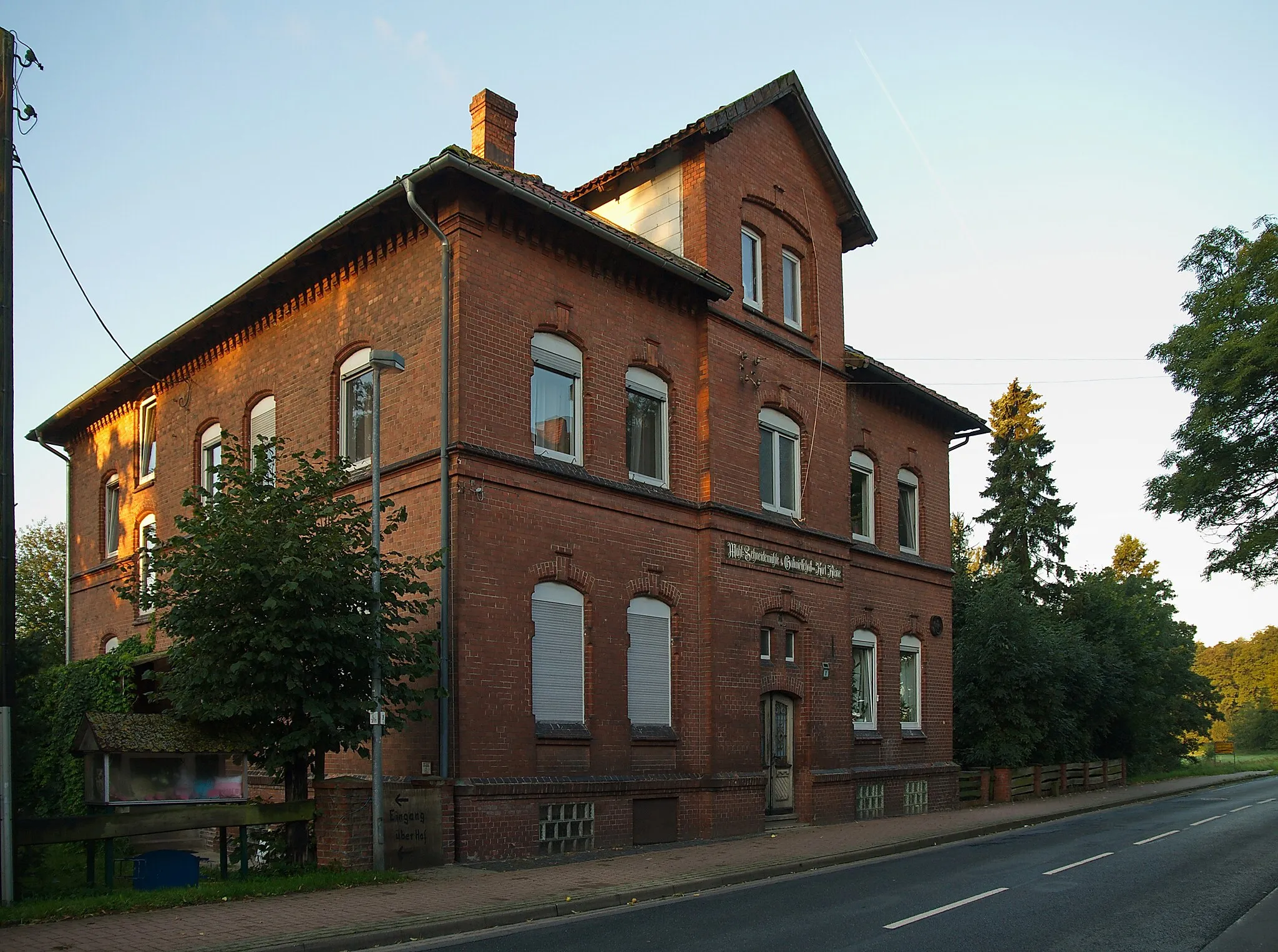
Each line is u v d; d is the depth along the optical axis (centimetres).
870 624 2336
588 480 1634
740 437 1934
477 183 1523
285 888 1136
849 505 2222
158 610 1406
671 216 1975
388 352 1323
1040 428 4834
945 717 2569
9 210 1093
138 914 1016
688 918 1080
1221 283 1961
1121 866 1473
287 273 1803
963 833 1927
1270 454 1955
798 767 2009
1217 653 12244
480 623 1452
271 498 1273
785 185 2152
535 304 1611
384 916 1023
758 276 2075
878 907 1138
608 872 1346
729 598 1853
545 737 1515
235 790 1219
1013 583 2991
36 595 4028
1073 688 3366
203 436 2153
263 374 1944
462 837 1383
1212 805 2728
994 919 1063
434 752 1413
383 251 1662
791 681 2000
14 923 962
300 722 1234
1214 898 1195
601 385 1700
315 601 1190
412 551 1505
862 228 2308
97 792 1123
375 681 1262
